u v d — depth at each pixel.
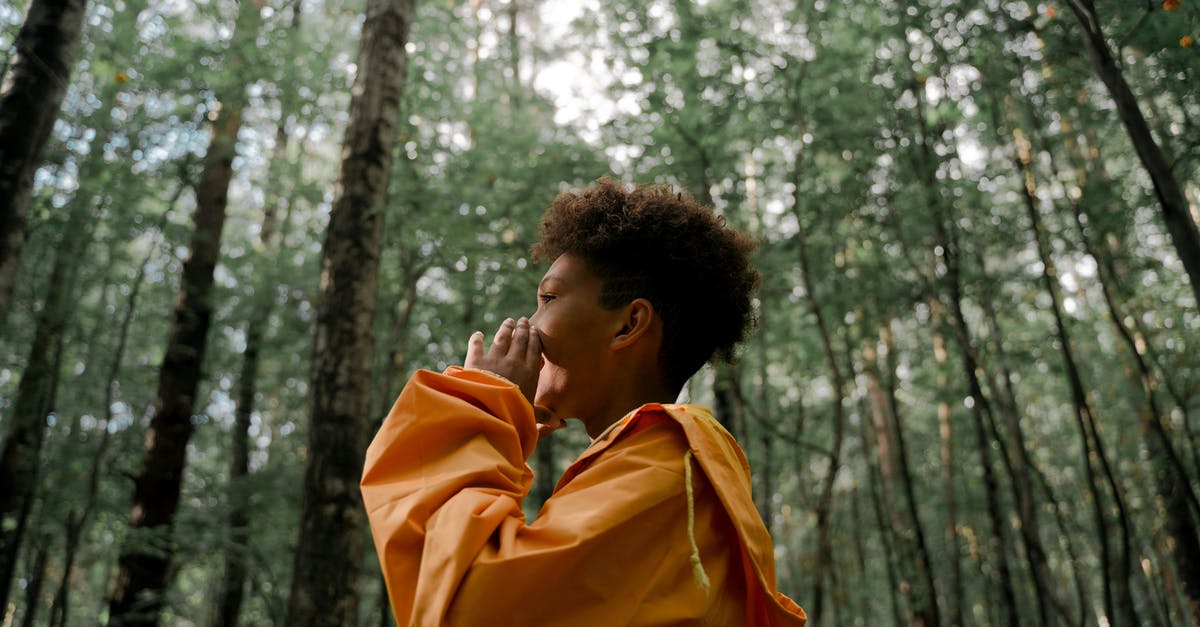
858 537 14.22
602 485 0.81
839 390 7.71
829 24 7.70
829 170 8.62
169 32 8.37
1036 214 7.44
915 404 14.93
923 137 7.62
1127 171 7.87
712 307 1.06
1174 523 8.78
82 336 9.10
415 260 8.47
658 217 1.04
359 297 5.76
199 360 9.62
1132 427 10.82
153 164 9.09
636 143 8.34
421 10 9.51
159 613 8.60
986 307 9.44
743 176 8.48
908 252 8.52
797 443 7.91
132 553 8.40
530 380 0.95
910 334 12.67
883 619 17.06
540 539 0.76
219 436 12.62
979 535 14.28
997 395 9.38
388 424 0.86
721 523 0.85
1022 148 8.14
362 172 6.05
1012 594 9.32
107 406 8.43
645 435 0.88
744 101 7.89
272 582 9.43
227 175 10.49
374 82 6.30
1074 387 7.02
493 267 8.18
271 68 8.45
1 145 4.82
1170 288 8.70
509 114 9.95
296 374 11.48
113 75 6.93
